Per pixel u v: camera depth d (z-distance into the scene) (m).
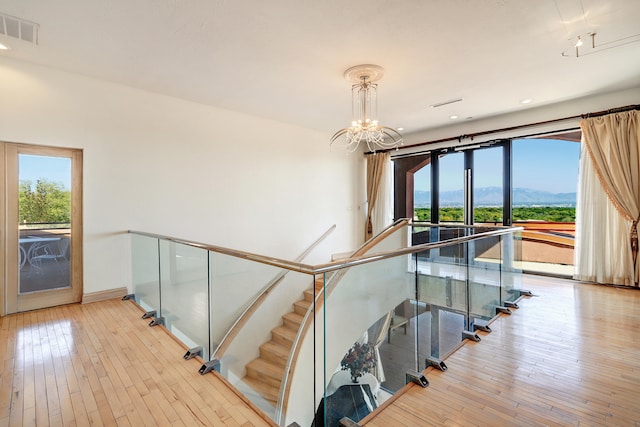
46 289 3.58
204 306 2.78
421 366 2.46
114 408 1.84
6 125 3.24
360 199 7.39
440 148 6.20
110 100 3.88
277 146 5.70
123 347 2.64
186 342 3.05
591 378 2.13
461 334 2.87
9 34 2.79
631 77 3.78
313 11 2.46
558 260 5.21
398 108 4.96
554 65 3.43
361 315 2.34
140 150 4.12
